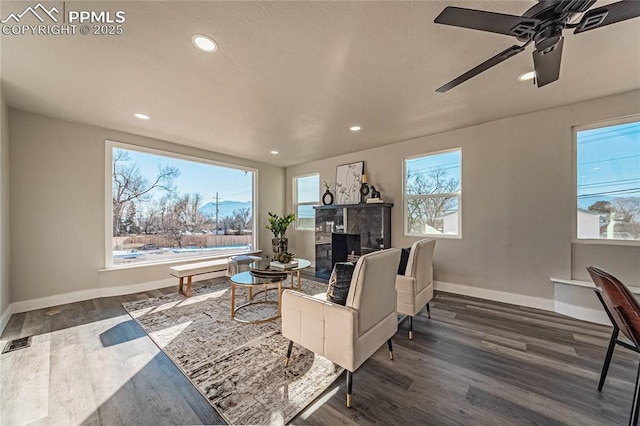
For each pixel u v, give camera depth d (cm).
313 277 494
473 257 370
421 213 429
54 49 192
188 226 473
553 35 135
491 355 211
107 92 261
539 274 320
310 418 146
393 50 198
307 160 578
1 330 250
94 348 221
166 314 299
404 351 218
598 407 153
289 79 238
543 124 316
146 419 145
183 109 303
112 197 379
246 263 386
